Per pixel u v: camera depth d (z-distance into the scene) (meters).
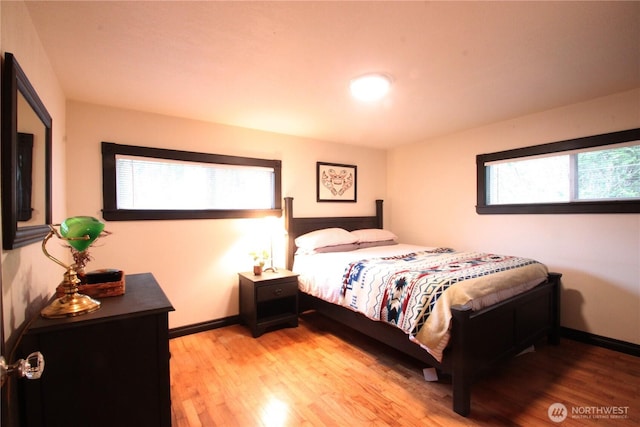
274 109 2.86
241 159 3.38
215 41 1.73
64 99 2.45
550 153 2.94
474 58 1.93
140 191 2.85
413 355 2.10
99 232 1.36
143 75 2.15
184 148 3.06
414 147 4.29
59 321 1.12
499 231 3.38
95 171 2.64
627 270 2.56
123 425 1.22
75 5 1.41
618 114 2.55
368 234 3.95
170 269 2.98
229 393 2.04
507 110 2.95
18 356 1.11
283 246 3.67
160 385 1.28
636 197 2.52
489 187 3.52
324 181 4.07
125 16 1.50
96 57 1.89
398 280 2.23
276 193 3.62
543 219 3.04
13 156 1.05
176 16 1.51
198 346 2.78
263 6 1.43
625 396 1.97
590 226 2.75
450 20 1.54
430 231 4.10
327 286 2.86
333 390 2.07
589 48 1.83
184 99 2.59
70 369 1.14
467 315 1.78
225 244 3.28
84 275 1.57
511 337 2.20
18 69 1.12
